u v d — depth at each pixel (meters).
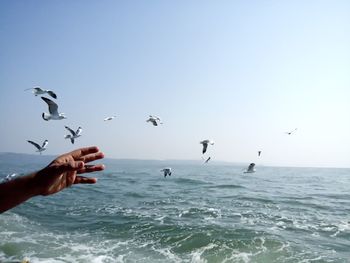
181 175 67.81
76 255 13.20
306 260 13.09
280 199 29.28
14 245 14.01
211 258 13.29
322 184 51.59
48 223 18.59
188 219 19.78
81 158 1.55
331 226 18.62
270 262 12.90
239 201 27.44
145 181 48.00
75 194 31.52
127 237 15.99
